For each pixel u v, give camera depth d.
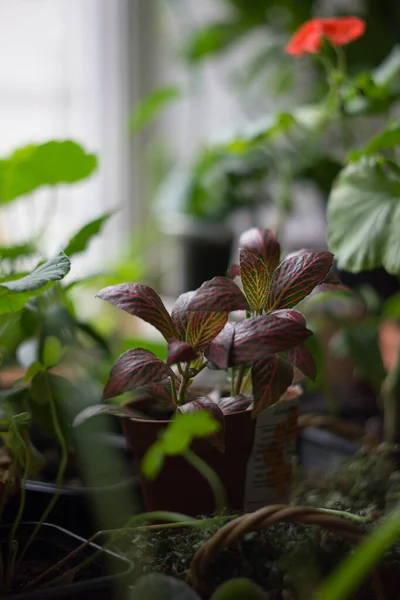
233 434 0.56
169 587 0.47
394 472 0.70
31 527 0.55
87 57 1.54
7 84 1.51
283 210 1.13
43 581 0.52
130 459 0.74
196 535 0.55
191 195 1.22
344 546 0.52
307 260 0.54
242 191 1.24
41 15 1.50
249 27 1.34
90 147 1.56
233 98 1.56
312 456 0.80
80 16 1.52
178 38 1.55
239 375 0.58
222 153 1.17
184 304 0.54
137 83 1.57
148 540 0.55
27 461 0.53
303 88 1.40
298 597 0.50
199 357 0.53
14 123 1.52
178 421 0.44
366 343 0.82
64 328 0.70
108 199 1.58
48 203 1.51
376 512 0.60
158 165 1.51
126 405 0.63
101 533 0.52
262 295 0.55
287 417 0.59
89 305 1.24
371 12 1.26
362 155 0.74
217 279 0.51
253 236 0.59
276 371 0.52
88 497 0.63
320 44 0.79
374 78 0.85
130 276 0.95
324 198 1.13
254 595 0.47
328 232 0.70
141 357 0.53
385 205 0.68
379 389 0.81
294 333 0.49
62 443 0.55
